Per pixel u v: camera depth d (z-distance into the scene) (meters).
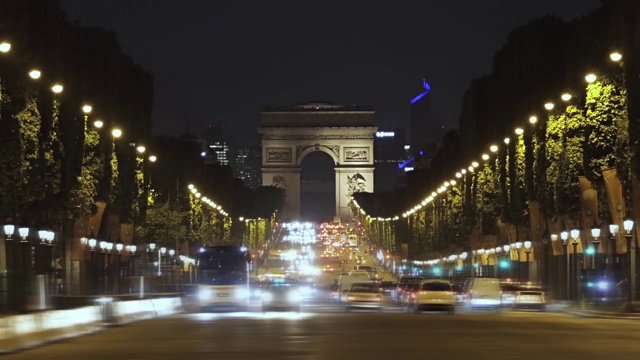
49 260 99.50
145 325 71.00
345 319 77.00
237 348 47.56
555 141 100.38
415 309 93.19
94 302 67.75
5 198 74.25
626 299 93.38
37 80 80.31
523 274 149.25
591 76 85.31
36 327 52.34
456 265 189.00
